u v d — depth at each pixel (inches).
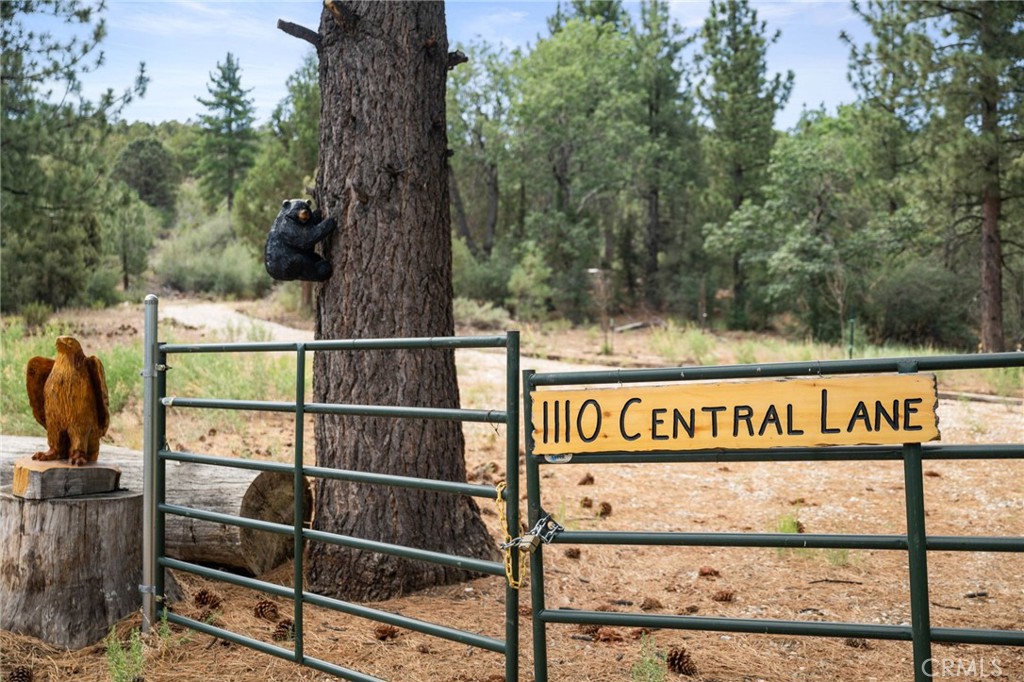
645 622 127.4
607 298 1176.2
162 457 193.5
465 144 1697.8
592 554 248.8
